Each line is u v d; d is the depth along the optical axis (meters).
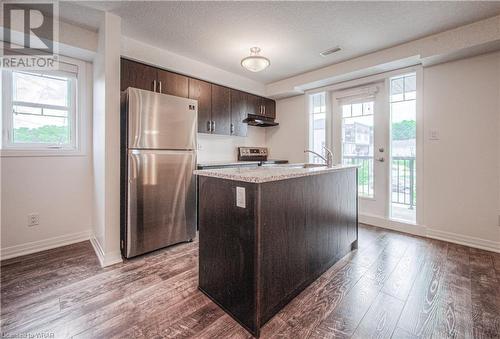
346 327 1.38
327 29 2.45
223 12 2.16
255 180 1.32
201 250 1.74
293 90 3.97
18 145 2.40
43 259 2.25
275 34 2.55
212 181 1.64
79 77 2.66
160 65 2.89
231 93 3.77
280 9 2.12
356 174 2.56
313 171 1.79
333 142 3.84
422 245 2.59
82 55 2.54
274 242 1.46
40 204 2.48
